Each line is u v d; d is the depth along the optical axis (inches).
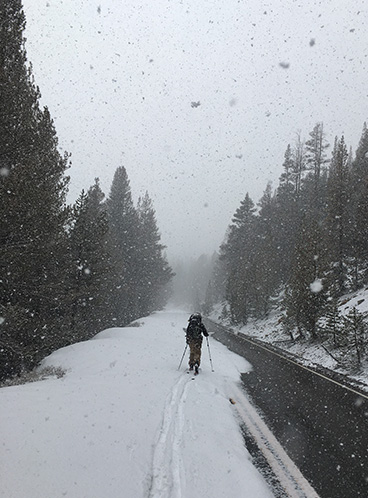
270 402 270.2
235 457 159.5
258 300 1155.3
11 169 398.0
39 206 402.6
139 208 1887.3
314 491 135.3
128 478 129.0
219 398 272.1
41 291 481.4
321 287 592.1
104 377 296.4
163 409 219.3
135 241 1530.5
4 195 364.5
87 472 128.2
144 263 1683.1
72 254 688.4
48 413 183.3
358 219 856.3
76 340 681.0
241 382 346.0
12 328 394.3
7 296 454.3
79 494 113.4
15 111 396.8
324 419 226.4
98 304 748.6
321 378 366.0
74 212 685.9
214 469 144.9
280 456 167.8
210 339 824.3
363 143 1476.4
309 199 1477.6
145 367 362.9
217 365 430.6
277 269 1283.2
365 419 226.2
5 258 376.2
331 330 509.4
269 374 389.7
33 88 473.7
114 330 721.0
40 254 447.2
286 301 693.3
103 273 732.7
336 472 151.4
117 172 1520.7
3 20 411.5
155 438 171.3
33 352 431.2
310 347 574.9
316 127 1704.0
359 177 1179.3
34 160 432.1
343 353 436.5
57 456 136.3
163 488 126.6
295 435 197.0
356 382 344.8
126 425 180.5
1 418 167.8
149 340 612.4
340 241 901.2
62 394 226.8
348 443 184.7
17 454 132.7
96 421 180.1
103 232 717.9
